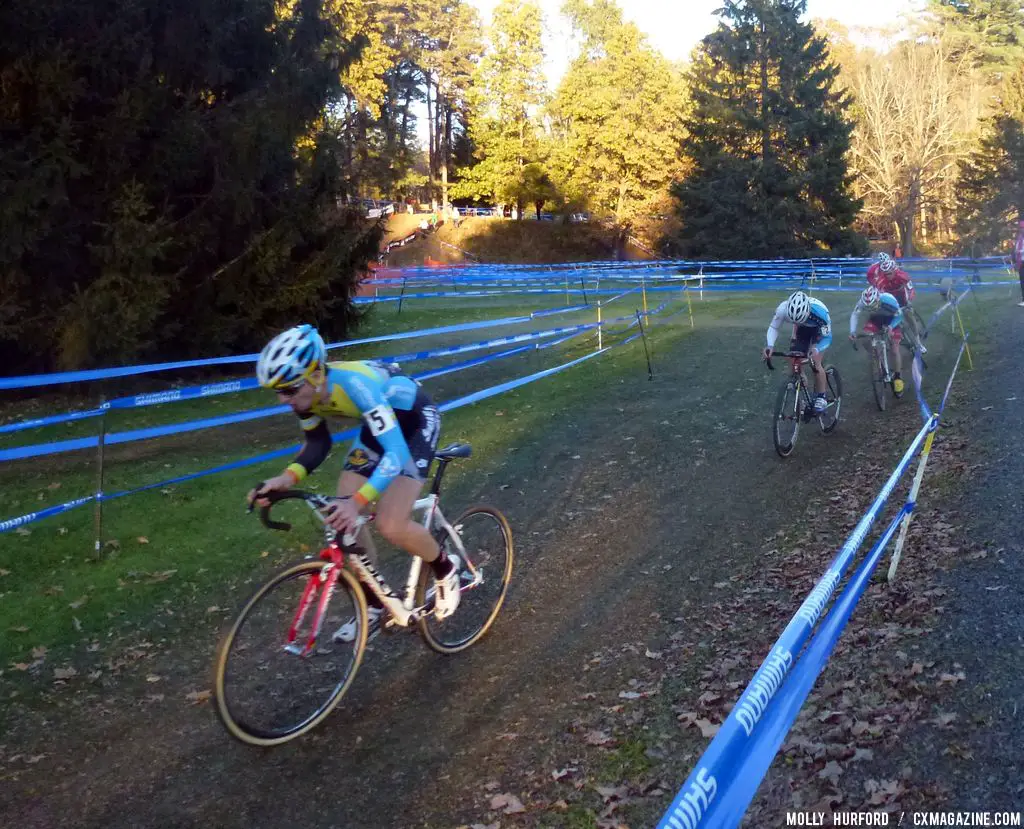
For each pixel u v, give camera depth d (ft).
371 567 12.42
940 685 10.61
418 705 12.64
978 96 157.69
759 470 23.70
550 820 9.61
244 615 11.41
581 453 26.86
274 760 11.47
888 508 18.04
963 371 32.42
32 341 35.17
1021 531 14.79
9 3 31.09
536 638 14.64
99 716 12.92
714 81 123.44
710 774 5.27
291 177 44.55
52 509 17.46
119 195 35.27
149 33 37.50
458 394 36.14
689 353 44.11
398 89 188.24
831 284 86.28
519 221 174.60
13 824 10.37
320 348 10.97
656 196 152.97
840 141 117.60
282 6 48.73
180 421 31.71
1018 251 47.19
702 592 15.79
